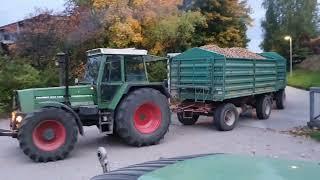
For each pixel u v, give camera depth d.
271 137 10.77
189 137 11.10
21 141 8.44
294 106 18.75
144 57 10.50
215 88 12.35
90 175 7.44
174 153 9.15
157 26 20.06
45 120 8.59
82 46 17.97
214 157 2.38
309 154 8.68
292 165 2.17
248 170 2.02
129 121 9.73
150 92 10.11
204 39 25.94
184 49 21.97
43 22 17.78
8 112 15.41
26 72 16.50
